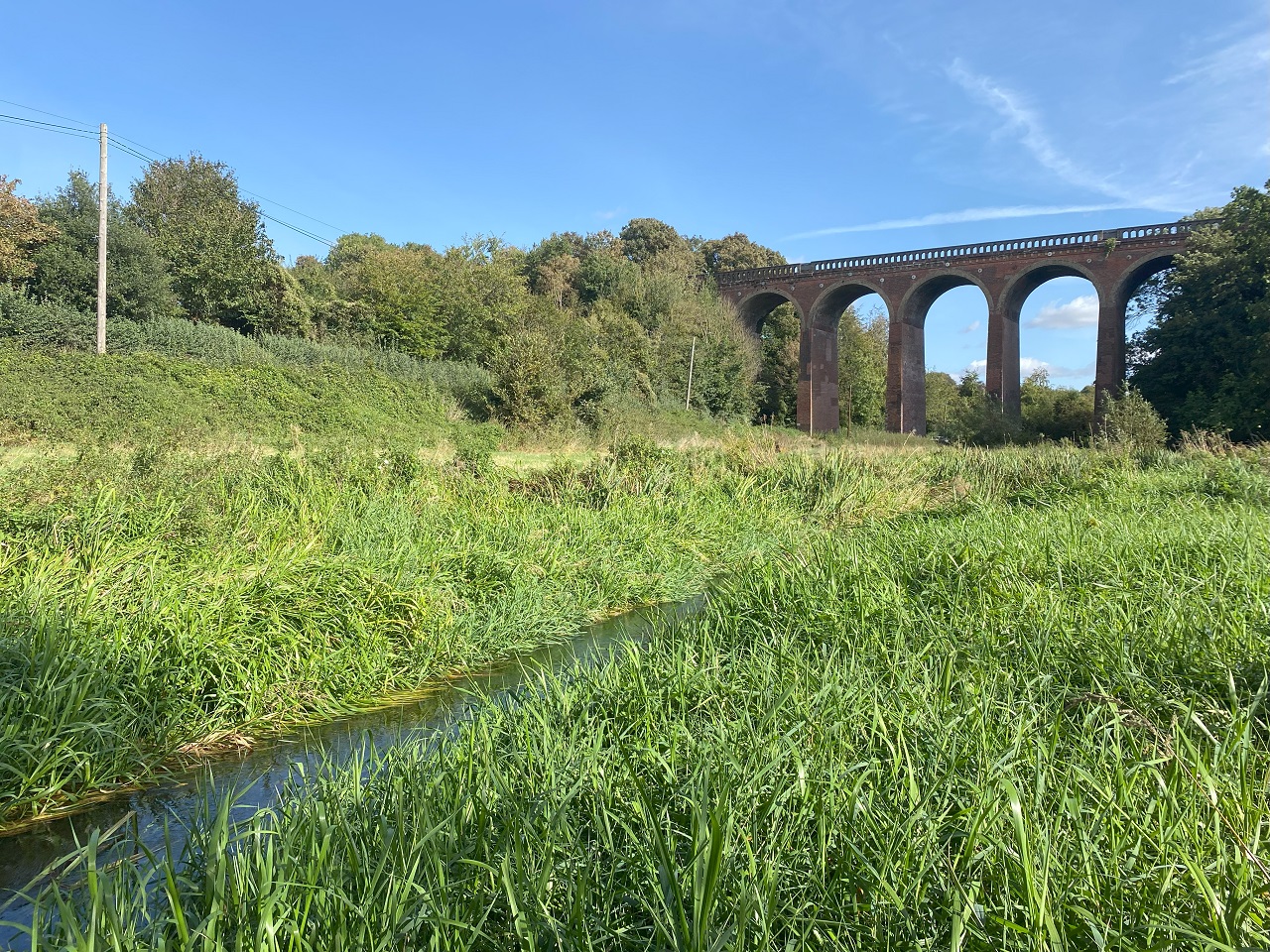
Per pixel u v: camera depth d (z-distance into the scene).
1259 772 3.19
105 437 11.29
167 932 2.53
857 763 3.15
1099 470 14.48
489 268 40.44
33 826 3.93
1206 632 4.66
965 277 45.16
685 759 3.42
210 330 25.39
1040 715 3.80
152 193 40.00
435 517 9.20
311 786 3.68
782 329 58.28
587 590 8.25
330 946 2.29
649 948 2.38
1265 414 27.84
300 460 10.27
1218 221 34.66
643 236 65.12
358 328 33.91
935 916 2.43
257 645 5.53
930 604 6.03
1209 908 2.24
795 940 2.32
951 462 17.92
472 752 3.52
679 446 18.52
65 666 4.56
